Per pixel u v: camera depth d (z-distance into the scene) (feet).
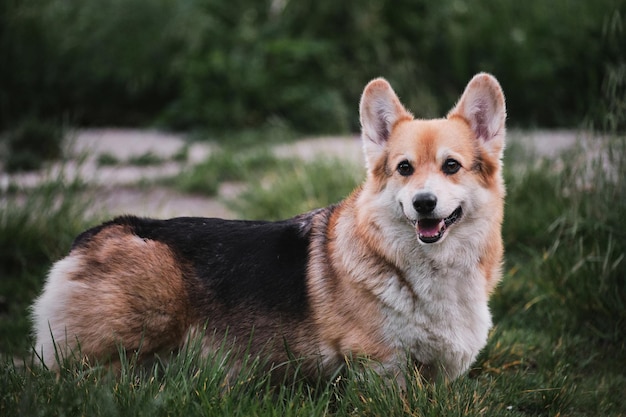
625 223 16.58
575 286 17.02
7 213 20.97
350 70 42.27
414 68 41.65
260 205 25.07
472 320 12.44
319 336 12.50
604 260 16.49
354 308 12.24
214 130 40.27
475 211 12.41
